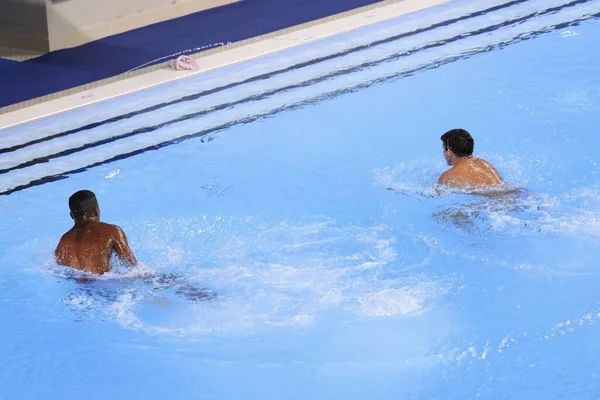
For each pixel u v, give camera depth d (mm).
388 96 11930
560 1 14547
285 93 11992
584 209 9133
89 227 8297
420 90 12047
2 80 12289
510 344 7387
